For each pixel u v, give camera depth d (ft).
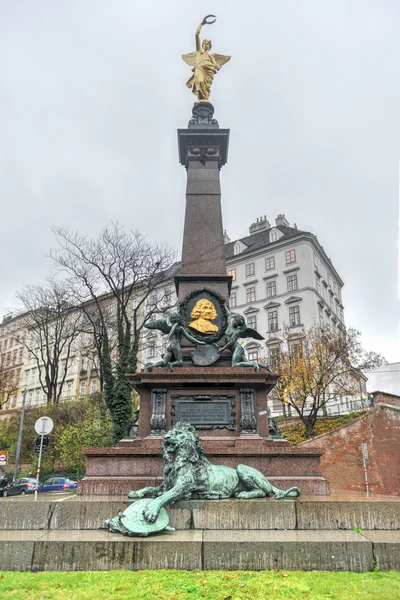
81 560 16.94
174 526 20.27
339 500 21.43
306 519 20.53
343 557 17.07
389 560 16.98
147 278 98.37
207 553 17.04
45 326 142.72
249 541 17.31
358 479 74.84
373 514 20.58
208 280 37.81
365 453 69.67
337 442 78.33
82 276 95.40
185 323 34.78
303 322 146.92
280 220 178.60
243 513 20.57
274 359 113.80
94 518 20.48
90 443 96.02
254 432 30.01
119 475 27.12
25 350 225.76
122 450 27.50
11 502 20.81
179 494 20.54
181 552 17.04
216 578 15.51
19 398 217.56
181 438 22.35
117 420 78.23
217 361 33.71
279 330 140.46
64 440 98.32
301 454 27.53
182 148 44.70
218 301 36.01
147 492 22.43
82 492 26.16
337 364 105.29
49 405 126.41
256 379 31.24
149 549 17.08
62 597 13.60
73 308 123.54
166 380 31.30
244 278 166.91
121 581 15.12
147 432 30.94
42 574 16.05
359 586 14.78
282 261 158.81
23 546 17.08
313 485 26.43
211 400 31.19
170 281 130.62
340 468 76.64
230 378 31.30
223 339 34.73
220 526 20.34
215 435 30.42
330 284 174.29
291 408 122.21
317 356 98.53
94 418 103.71
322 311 155.12
